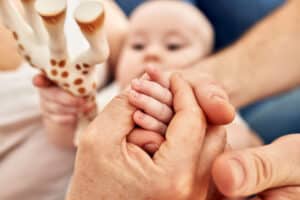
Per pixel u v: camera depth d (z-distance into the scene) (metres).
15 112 0.51
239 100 0.62
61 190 0.53
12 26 0.35
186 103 0.33
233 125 0.52
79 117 0.41
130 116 0.32
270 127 0.61
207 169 0.32
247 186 0.29
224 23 0.76
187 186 0.31
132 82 0.34
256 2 0.75
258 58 0.63
